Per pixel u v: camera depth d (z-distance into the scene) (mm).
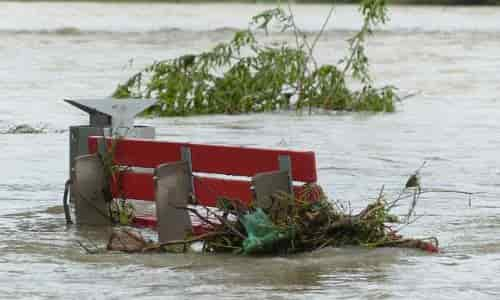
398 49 117750
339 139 49531
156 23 168375
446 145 47219
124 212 29641
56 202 33312
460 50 116312
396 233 27594
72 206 32469
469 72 90688
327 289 22391
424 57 107000
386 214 26609
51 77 85625
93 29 153750
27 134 52094
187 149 27297
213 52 61875
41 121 58156
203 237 25891
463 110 63500
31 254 25875
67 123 57344
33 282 23203
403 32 146500
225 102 62125
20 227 29297
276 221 25562
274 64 62719
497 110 63406
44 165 41406
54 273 23984
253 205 25719
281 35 137125
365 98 63219
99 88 76875
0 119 58969
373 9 62062
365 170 39719
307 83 63500
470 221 29844
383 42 128250
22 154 44625
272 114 61500
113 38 135000
